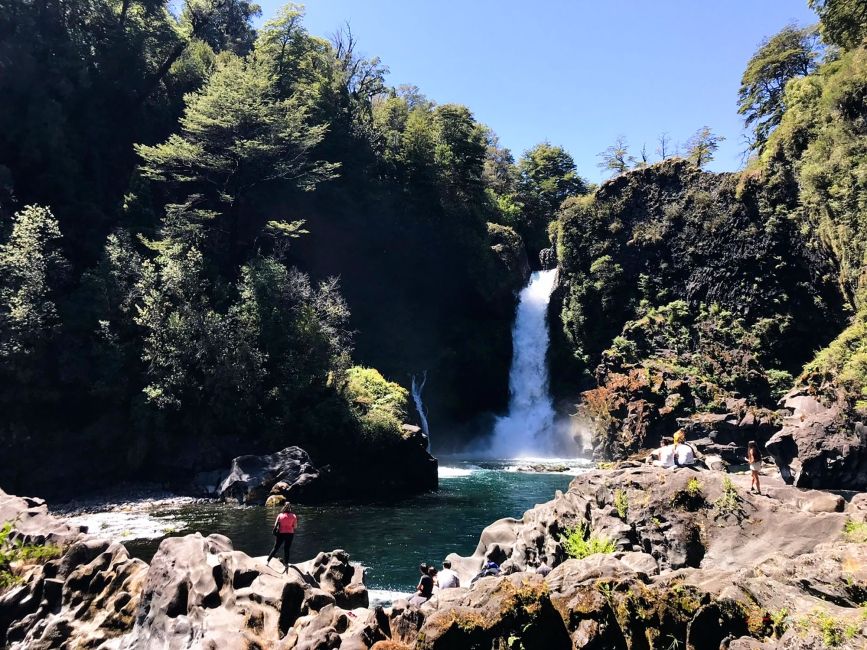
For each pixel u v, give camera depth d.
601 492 13.69
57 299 30.52
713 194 53.81
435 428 56.34
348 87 68.31
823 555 8.15
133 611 11.41
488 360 59.75
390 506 27.86
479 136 73.06
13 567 12.74
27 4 39.28
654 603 7.83
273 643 9.91
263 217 48.78
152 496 28.06
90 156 41.81
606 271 56.84
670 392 46.84
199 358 31.31
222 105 40.00
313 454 31.78
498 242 67.56
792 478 31.94
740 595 7.81
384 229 55.19
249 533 21.09
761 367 47.44
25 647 11.09
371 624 9.36
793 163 46.81
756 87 61.53
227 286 36.50
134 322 31.86
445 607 8.88
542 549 14.36
